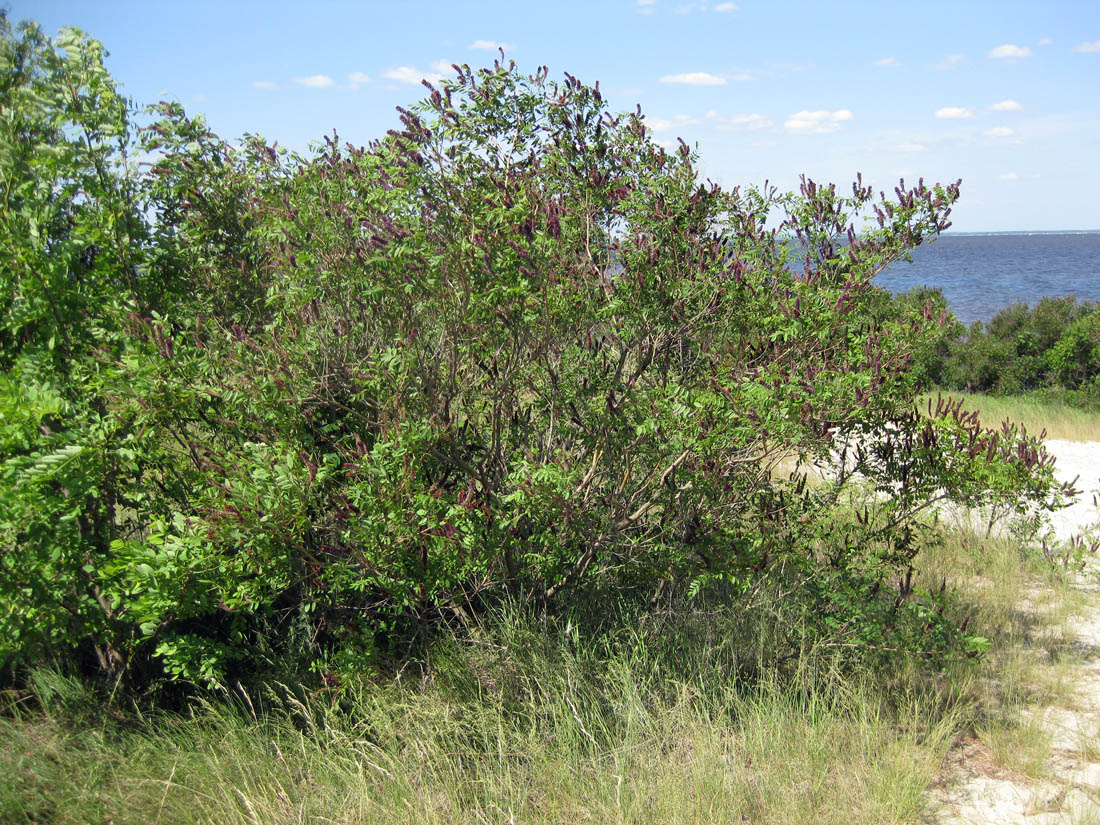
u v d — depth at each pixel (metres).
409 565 4.01
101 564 4.00
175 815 3.43
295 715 4.18
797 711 4.37
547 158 4.75
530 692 4.18
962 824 3.66
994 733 4.42
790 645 4.86
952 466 4.88
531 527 4.53
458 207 3.96
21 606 3.79
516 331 4.12
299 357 3.92
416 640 4.63
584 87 4.80
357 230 3.90
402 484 3.72
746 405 4.01
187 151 4.54
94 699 4.14
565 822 3.56
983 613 5.95
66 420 4.01
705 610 5.21
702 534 4.45
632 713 4.11
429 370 4.09
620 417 4.31
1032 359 21.23
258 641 4.37
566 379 4.45
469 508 3.94
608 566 4.77
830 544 5.09
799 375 4.15
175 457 4.24
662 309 4.42
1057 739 4.45
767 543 4.58
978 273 100.06
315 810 3.48
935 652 4.61
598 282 4.45
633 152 4.86
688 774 3.80
